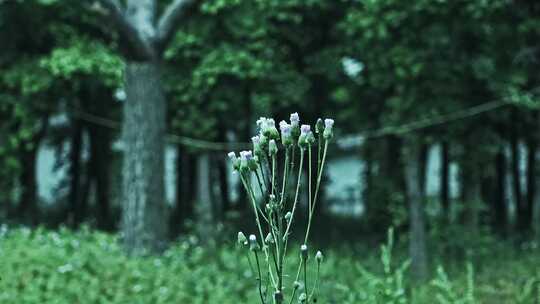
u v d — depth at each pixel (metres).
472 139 18.12
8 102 19.34
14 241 13.92
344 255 16.50
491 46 17.44
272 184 3.94
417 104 17.41
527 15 17.44
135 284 11.31
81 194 26.02
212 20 18.66
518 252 17.86
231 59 17.91
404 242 17.78
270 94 18.64
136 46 14.72
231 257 13.84
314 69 18.95
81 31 20.05
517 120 20.59
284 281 10.59
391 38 17.50
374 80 17.66
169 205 25.58
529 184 25.30
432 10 16.39
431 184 31.80
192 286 11.48
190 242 16.06
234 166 3.95
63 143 25.98
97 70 18.78
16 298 9.52
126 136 14.98
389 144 20.48
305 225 20.20
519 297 10.15
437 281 8.73
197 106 19.23
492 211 24.50
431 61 17.12
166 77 19.11
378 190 20.22
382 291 7.54
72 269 11.32
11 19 19.16
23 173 21.58
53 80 19.27
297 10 19.08
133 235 14.64
